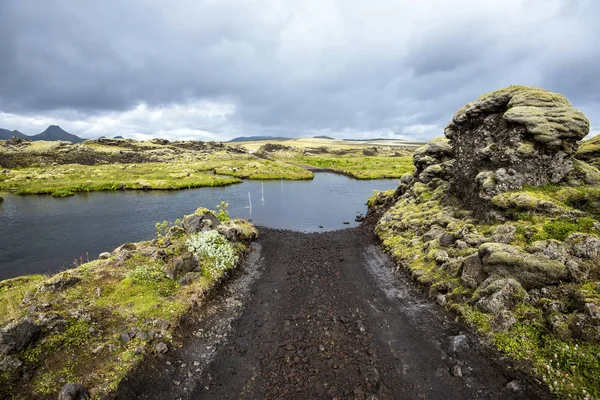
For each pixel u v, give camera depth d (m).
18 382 10.82
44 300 15.42
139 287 17.75
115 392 11.34
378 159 175.75
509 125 24.66
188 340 15.31
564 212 18.89
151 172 105.56
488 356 13.34
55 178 91.44
